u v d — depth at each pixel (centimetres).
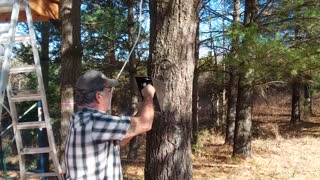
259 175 1083
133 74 1256
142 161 1234
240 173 1106
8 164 917
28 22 483
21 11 551
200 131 1820
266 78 1195
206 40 1376
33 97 518
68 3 714
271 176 1069
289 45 1079
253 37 952
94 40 1345
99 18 1243
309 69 1073
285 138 1812
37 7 579
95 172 286
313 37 1091
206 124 2200
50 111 1166
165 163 442
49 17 616
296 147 1552
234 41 995
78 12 727
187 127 448
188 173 451
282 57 986
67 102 707
